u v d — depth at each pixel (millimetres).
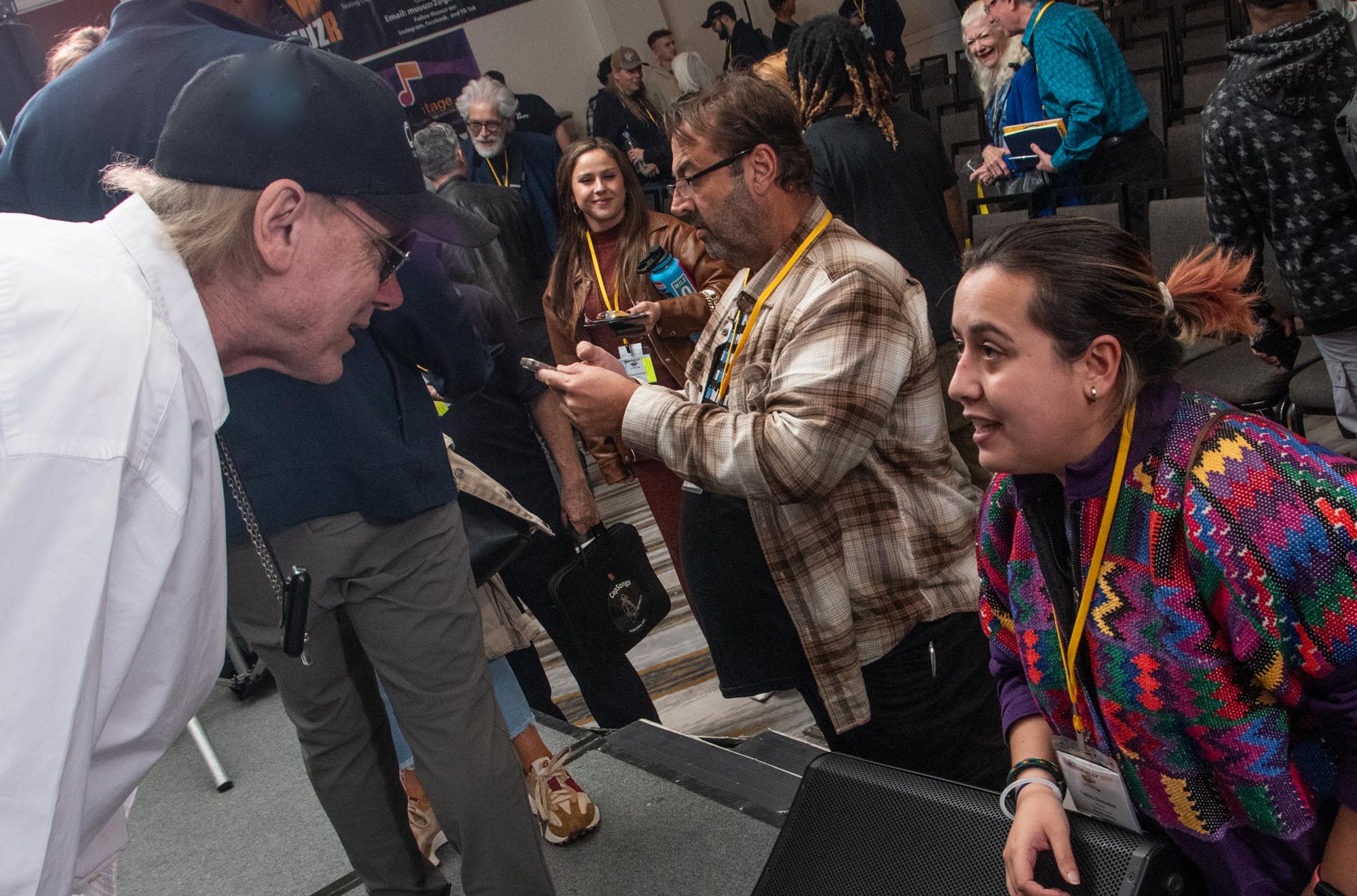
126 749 938
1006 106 4715
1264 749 996
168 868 2438
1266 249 2912
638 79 7457
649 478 2910
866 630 1655
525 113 7812
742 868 1902
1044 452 1021
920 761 1741
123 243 927
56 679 786
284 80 1062
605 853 2064
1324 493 927
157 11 1472
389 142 1132
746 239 1632
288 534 1491
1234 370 3115
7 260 836
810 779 1386
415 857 1803
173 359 878
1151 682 1014
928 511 1643
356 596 1556
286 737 2994
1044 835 1121
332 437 1465
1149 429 992
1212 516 947
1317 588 925
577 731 2590
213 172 1018
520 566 2686
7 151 1510
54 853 802
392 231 1146
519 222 4168
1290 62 2336
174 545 870
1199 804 1046
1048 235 1000
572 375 1709
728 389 1705
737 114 1559
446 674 1592
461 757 1596
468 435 2600
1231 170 2502
